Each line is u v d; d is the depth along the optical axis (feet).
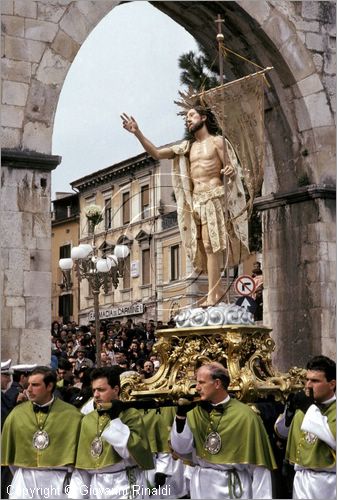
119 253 84.79
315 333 90.07
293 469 51.57
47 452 46.93
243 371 57.52
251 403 56.49
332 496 45.62
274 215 94.32
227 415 45.83
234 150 69.46
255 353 59.67
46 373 47.29
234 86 69.36
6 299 74.84
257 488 45.27
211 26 91.86
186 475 49.60
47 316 76.18
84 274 84.17
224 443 45.55
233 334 58.49
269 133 94.68
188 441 45.83
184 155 70.33
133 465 46.62
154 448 55.93
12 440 47.60
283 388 58.08
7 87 76.69
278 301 93.66
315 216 90.63
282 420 50.47
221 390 45.98
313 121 91.20
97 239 89.20
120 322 100.68
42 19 78.43
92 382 47.01
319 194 90.17
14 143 76.38
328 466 45.37
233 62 94.12
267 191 95.76
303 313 91.30
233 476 45.60
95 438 46.37
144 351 96.37
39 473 47.11
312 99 91.25
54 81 78.43
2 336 74.64
